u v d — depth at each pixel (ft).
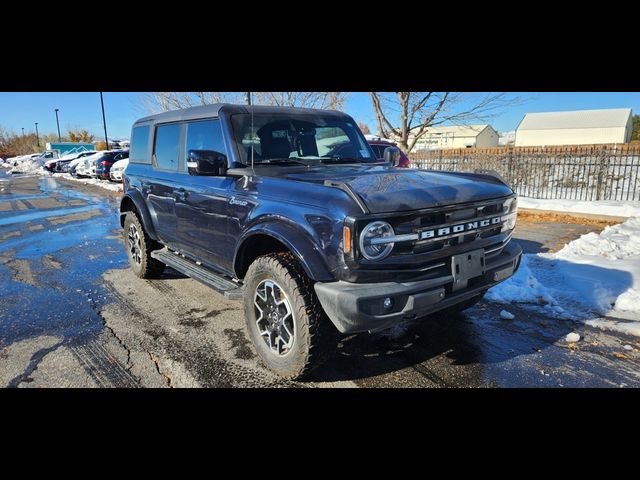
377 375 10.77
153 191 16.15
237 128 12.51
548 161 46.98
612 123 185.98
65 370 10.99
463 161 48.91
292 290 9.61
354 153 14.74
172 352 11.97
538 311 14.57
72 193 58.54
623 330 13.05
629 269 17.53
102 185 68.69
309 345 9.55
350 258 8.46
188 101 51.42
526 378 10.53
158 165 16.19
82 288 17.60
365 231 8.45
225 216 11.89
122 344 12.45
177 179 14.42
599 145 52.70
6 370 11.01
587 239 22.17
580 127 191.42
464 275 9.58
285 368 10.25
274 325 10.55
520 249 11.57
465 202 9.84
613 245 21.34
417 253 9.08
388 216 8.61
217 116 12.79
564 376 10.59
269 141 12.91
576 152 43.86
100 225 32.96
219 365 11.23
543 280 17.25
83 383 10.40
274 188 10.46
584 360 11.37
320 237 8.98
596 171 40.29
